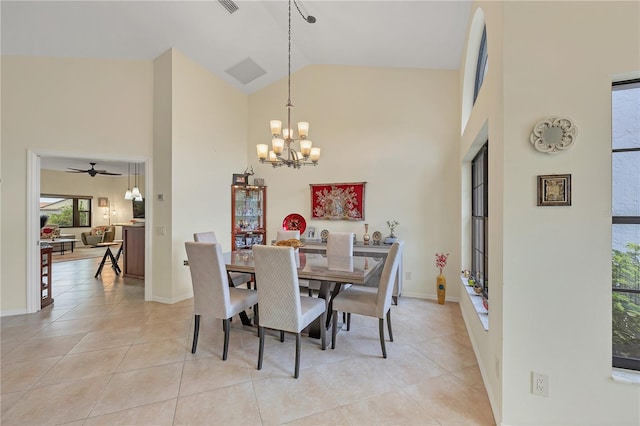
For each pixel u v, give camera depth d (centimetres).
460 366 241
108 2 312
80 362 245
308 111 488
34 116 366
